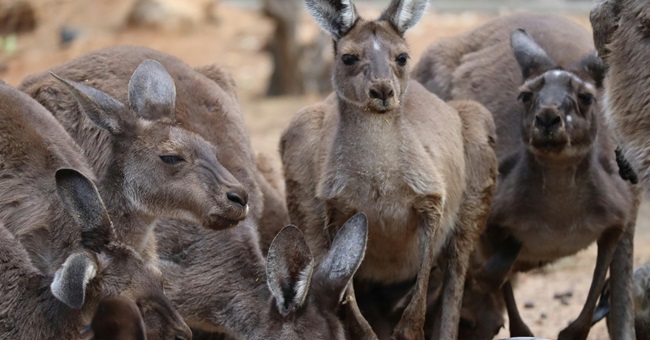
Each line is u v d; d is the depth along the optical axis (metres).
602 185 14.23
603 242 14.38
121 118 11.77
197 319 12.44
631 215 14.52
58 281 9.85
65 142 12.48
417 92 13.80
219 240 12.51
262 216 14.62
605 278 15.08
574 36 16.17
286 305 11.14
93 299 10.38
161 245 12.45
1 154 11.88
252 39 37.12
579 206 14.26
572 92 13.94
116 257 10.54
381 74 12.27
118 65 14.17
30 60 35.03
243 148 14.08
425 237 12.67
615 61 13.16
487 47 16.34
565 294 17.45
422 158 12.61
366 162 12.51
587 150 13.95
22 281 10.84
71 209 10.62
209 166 11.79
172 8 37.62
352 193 12.60
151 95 12.08
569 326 14.11
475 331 14.41
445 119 13.60
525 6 35.47
